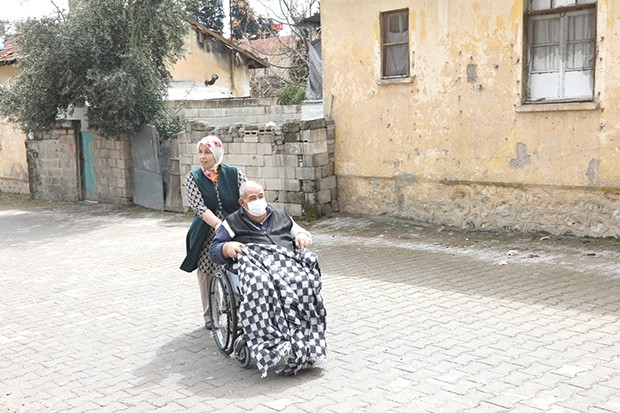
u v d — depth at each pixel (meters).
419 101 11.40
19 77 16.91
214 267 5.93
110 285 8.57
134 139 16.94
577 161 9.60
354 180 12.74
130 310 7.25
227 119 17.64
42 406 4.70
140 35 16.75
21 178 22.19
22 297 8.16
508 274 7.93
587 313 6.12
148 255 10.65
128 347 5.95
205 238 5.92
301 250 5.16
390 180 12.11
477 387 4.52
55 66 15.90
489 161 10.59
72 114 18.08
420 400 4.36
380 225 11.91
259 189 5.19
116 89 15.64
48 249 11.85
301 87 22.44
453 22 10.74
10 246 12.46
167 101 17.55
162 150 16.23
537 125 9.95
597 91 9.27
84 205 18.42
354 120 12.48
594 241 9.45
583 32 9.52
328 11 12.52
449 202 11.27
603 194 9.45
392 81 11.69
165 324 6.62
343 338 5.80
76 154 18.92
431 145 11.34
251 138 13.51
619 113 9.10
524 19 9.98
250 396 4.61
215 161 5.79
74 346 6.09
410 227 11.57
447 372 4.84
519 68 10.05
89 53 15.98
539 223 10.19
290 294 4.87
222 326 5.63
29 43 15.97
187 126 15.12
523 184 10.23
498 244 9.81
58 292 8.34
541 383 4.52
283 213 5.38
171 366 5.37
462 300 6.85
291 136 12.77
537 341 5.42
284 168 13.02
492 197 10.70
